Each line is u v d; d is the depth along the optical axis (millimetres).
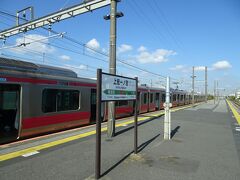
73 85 12555
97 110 5461
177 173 5773
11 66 9562
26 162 6449
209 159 7004
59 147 8102
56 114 11320
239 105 52344
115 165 6266
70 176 5477
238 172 5934
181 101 43594
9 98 9086
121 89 6656
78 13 12648
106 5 11586
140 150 7832
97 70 5547
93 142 8891
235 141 9688
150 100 25891
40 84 10430
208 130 12531
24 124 9625
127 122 14906
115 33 10406
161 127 13031
